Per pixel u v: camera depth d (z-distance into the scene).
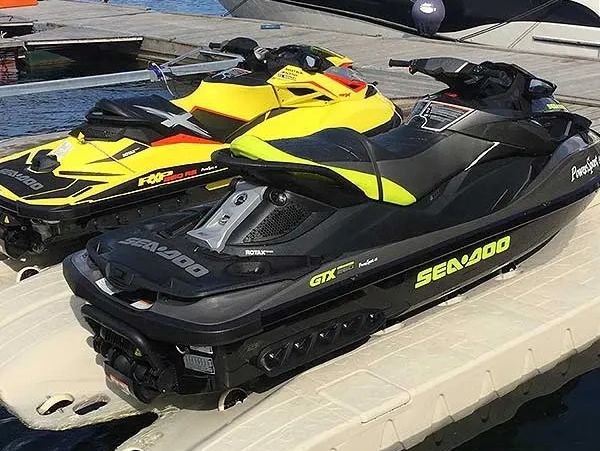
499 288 4.76
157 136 5.50
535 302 4.57
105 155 5.34
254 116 5.80
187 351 3.49
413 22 16.66
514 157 4.68
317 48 6.61
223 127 5.73
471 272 4.45
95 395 4.09
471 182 4.43
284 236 3.74
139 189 5.26
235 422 3.52
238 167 3.77
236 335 3.37
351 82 6.25
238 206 3.80
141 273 3.55
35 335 4.40
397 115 6.39
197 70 7.29
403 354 4.02
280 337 3.60
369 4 17.16
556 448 3.93
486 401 4.07
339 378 3.81
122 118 5.43
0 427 4.00
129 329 3.48
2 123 10.59
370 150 4.05
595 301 4.57
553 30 15.44
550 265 5.08
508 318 4.38
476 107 4.55
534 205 4.63
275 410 3.58
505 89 4.82
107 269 3.63
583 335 4.53
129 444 3.57
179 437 3.59
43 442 3.88
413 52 14.20
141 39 15.62
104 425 3.99
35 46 15.15
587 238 5.51
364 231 3.89
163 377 3.51
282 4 18.55
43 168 5.30
